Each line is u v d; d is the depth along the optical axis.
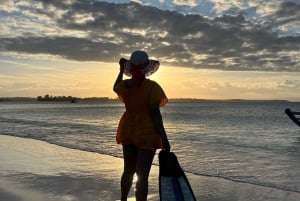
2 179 8.94
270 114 65.25
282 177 9.38
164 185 4.58
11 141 17.38
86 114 61.56
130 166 4.79
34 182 8.61
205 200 7.32
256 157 12.90
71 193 7.57
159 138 4.62
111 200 7.04
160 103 4.61
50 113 65.31
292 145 17.47
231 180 9.02
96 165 10.86
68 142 16.95
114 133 21.98
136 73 4.57
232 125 34.47
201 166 10.95
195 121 42.12
